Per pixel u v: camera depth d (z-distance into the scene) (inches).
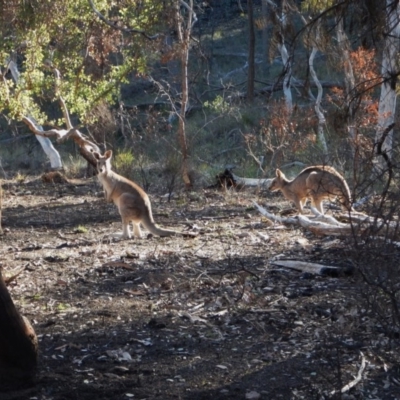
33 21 651.5
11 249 491.5
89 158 905.5
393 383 258.4
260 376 265.4
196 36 1594.5
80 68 852.6
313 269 396.2
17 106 837.2
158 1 791.7
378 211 239.0
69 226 589.3
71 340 301.9
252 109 1173.1
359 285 306.8
